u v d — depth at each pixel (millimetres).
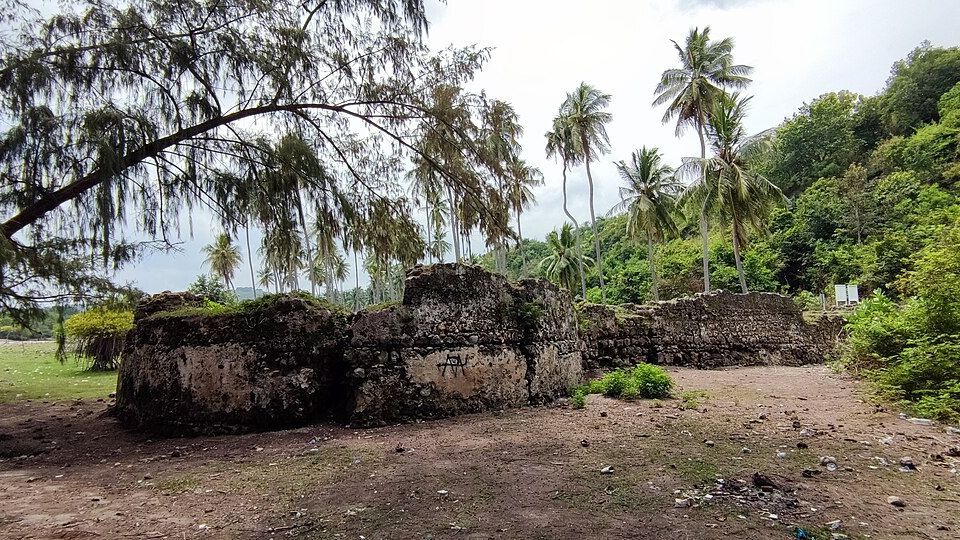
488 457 5031
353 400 6922
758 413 6887
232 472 4859
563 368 9016
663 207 27188
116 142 6211
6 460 5824
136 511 3832
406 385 7008
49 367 18891
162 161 7074
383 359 6988
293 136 7582
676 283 35438
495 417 7043
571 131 28719
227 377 6762
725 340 14414
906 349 7590
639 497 3781
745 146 22500
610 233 50906
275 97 7676
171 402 6816
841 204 35156
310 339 7031
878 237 31656
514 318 8117
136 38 6582
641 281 38531
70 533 3373
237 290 40219
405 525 3391
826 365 13938
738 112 22922
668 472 4352
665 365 13234
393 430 6445
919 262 8328
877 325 8977
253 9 7098
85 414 8836
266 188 7441
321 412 7148
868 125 48906
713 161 22484
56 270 6488
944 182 35156
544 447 5336
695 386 9734
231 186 7336
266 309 6984
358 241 8602
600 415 6934
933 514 3367
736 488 3906
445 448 5445
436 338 7297
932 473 4230
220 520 3604
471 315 7637
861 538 3006
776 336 15438
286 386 6797
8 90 5812
